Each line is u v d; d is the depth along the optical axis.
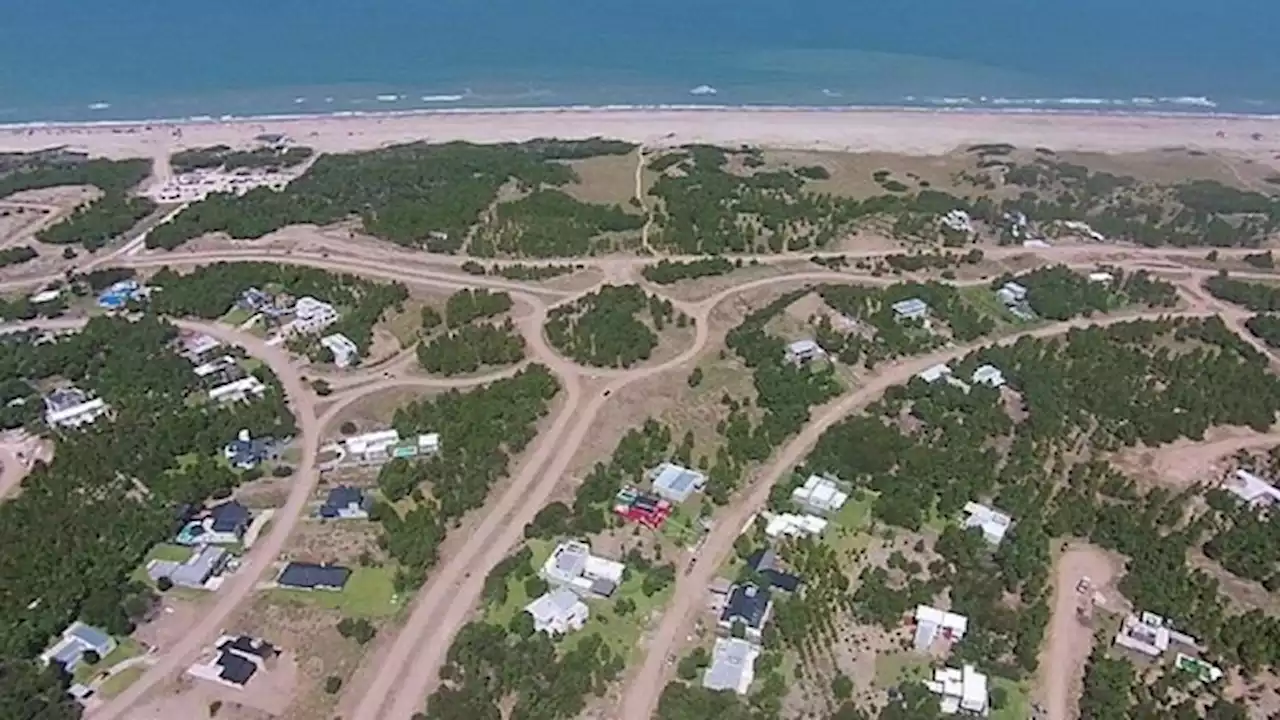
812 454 161.00
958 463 158.00
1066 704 123.44
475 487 153.00
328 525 148.00
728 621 131.00
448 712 118.12
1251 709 122.00
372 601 135.38
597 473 155.62
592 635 130.12
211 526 145.88
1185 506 153.25
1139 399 174.12
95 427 164.88
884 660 127.50
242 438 164.62
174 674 124.75
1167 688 124.12
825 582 136.62
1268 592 139.38
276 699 121.50
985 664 127.06
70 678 124.25
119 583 136.00
